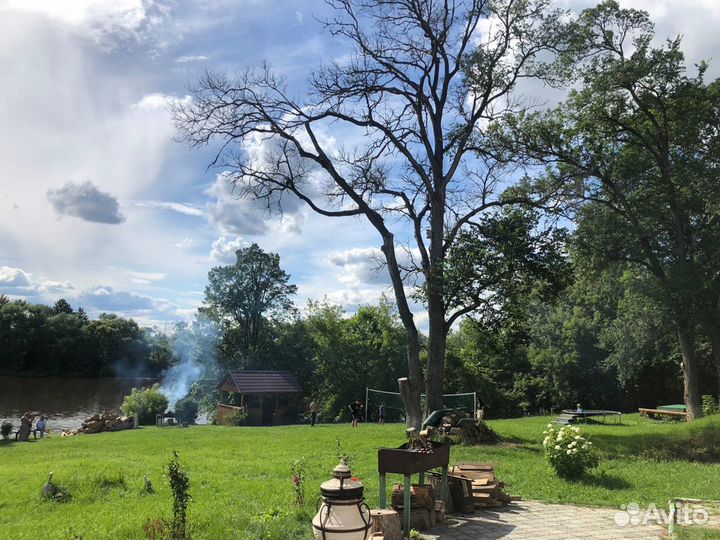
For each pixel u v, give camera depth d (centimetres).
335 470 545
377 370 5191
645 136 3069
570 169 2903
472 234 2008
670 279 2744
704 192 2841
